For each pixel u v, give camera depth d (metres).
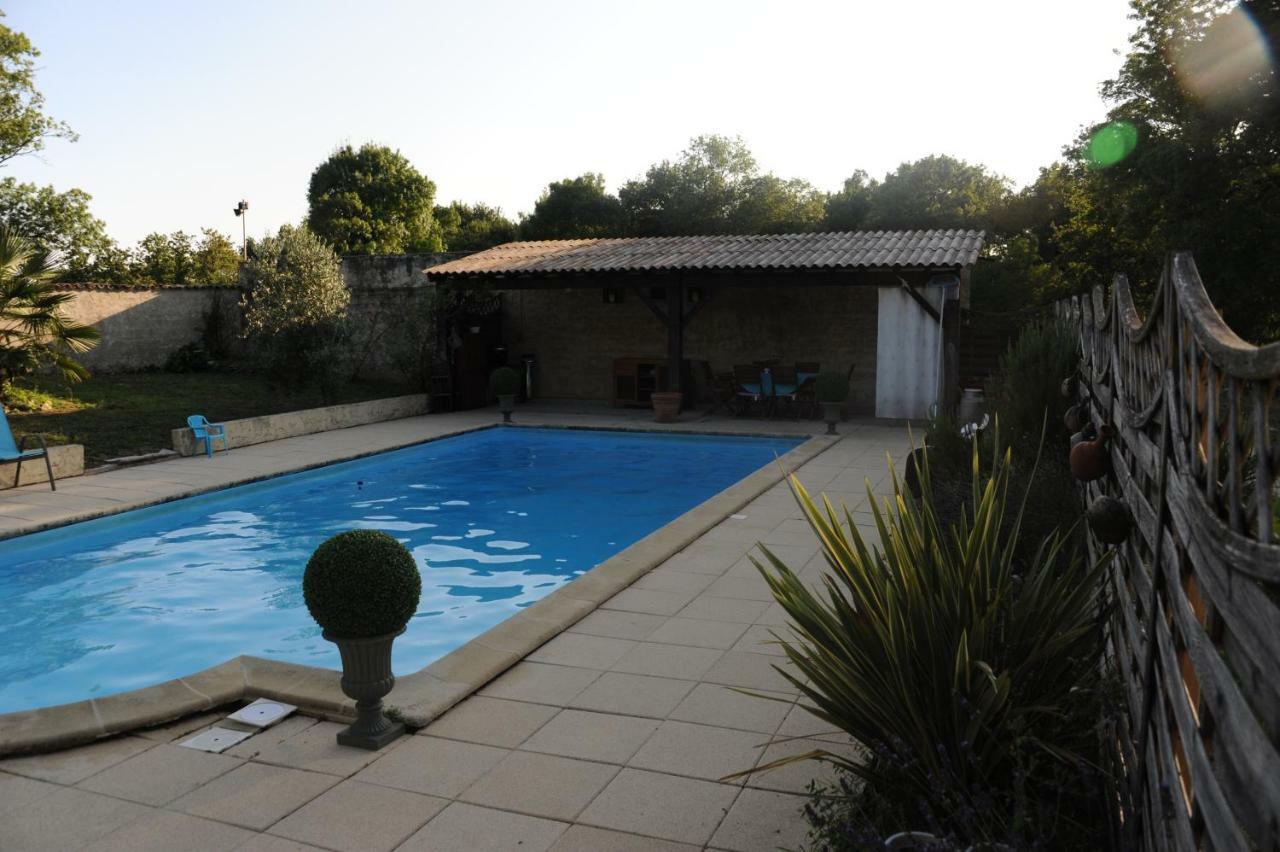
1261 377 1.36
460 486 11.13
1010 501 5.38
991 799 2.59
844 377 14.03
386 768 3.79
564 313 19.12
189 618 6.55
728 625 5.50
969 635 2.85
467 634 6.17
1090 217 24.88
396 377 19.50
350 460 12.12
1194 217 19.70
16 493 9.66
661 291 18.22
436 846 3.20
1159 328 2.73
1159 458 2.56
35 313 12.97
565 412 17.28
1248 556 1.41
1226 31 18.97
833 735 3.98
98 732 4.06
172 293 19.27
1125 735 2.92
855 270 14.66
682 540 7.49
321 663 5.71
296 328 15.06
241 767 3.82
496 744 3.98
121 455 11.67
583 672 4.80
